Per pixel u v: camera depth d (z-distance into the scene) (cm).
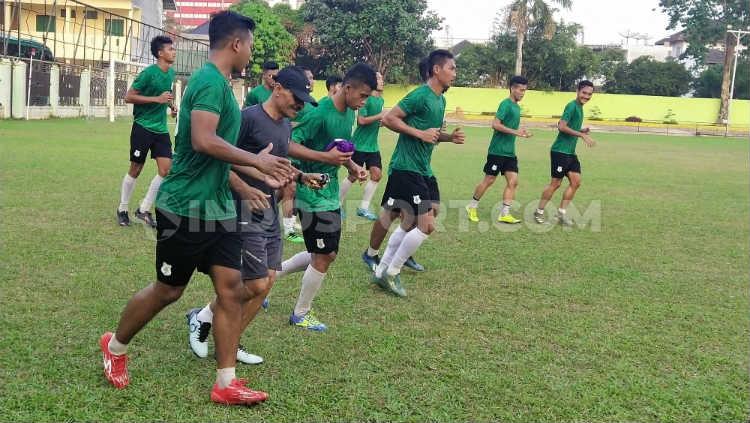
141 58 3428
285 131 428
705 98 4728
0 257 599
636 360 435
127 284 544
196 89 329
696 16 4725
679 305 563
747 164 2030
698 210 1099
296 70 414
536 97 4838
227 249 347
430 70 621
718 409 368
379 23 4362
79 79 2830
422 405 359
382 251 733
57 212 813
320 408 351
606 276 654
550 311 537
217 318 350
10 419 320
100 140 1753
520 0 4194
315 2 4534
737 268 704
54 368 378
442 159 1867
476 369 410
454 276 641
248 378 385
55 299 497
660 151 2545
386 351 434
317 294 563
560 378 401
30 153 1372
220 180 345
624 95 4784
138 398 350
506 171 939
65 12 3722
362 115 923
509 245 791
